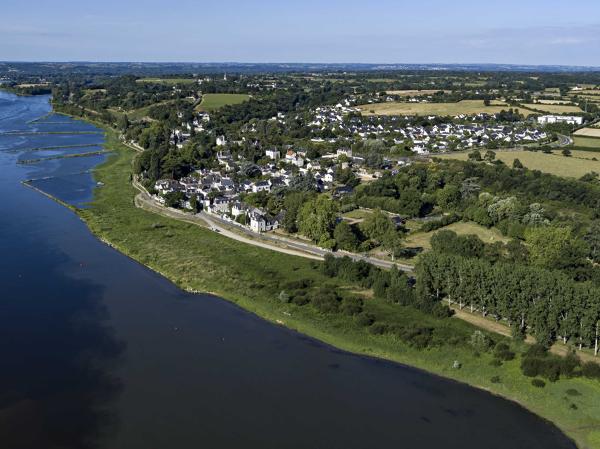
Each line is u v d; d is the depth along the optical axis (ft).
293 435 251.80
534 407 277.23
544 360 302.04
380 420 265.13
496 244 471.21
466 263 369.91
